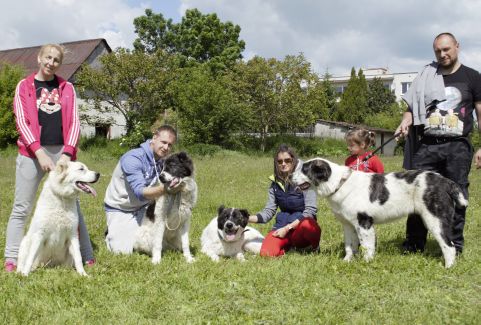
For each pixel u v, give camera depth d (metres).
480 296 4.09
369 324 3.49
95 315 3.70
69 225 4.84
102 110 30.03
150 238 5.73
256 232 6.42
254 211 8.90
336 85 67.94
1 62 36.22
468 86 5.33
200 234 7.07
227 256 6.03
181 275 4.69
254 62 33.06
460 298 4.03
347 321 3.61
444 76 5.45
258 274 4.69
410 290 4.27
